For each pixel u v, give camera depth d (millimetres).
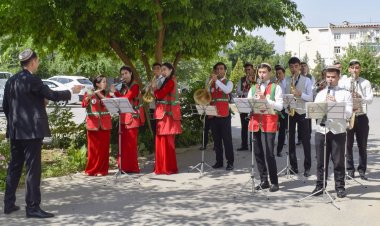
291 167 8836
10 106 6047
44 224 5797
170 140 8797
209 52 12016
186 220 5949
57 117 11227
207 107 8516
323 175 7090
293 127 8672
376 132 15867
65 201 6875
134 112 7980
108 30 9992
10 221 5910
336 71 6895
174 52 11430
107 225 5762
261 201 6840
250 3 9422
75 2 8688
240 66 32031
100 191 7484
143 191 7484
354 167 9062
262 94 7199
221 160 9422
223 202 6793
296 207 6523
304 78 8867
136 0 8539
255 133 7418
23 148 6168
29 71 6113
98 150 8594
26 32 9172
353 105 7641
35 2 8273
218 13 9367
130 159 8836
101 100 8156
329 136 6984
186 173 8883
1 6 8680
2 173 7879
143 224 5801
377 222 5879
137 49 11453
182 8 8969
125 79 8844
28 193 6031
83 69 25406
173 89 8734
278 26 10531
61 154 10227
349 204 6676
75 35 9586
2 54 11164
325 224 5797
